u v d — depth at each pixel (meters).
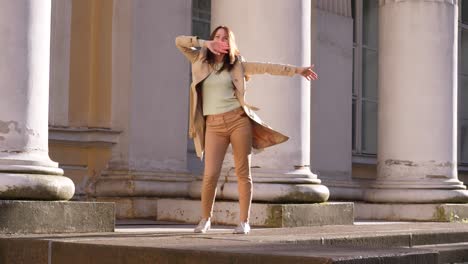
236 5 12.02
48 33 9.24
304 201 11.97
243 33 11.96
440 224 13.07
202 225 9.23
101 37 13.88
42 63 9.10
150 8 14.05
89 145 13.65
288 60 11.98
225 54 9.06
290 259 5.99
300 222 11.74
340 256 5.96
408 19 16.06
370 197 16.17
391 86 16.16
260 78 11.88
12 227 8.40
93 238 7.84
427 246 10.48
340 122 17.75
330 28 17.62
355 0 19.12
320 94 17.38
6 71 8.81
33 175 8.77
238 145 9.02
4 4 8.83
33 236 8.09
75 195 13.46
